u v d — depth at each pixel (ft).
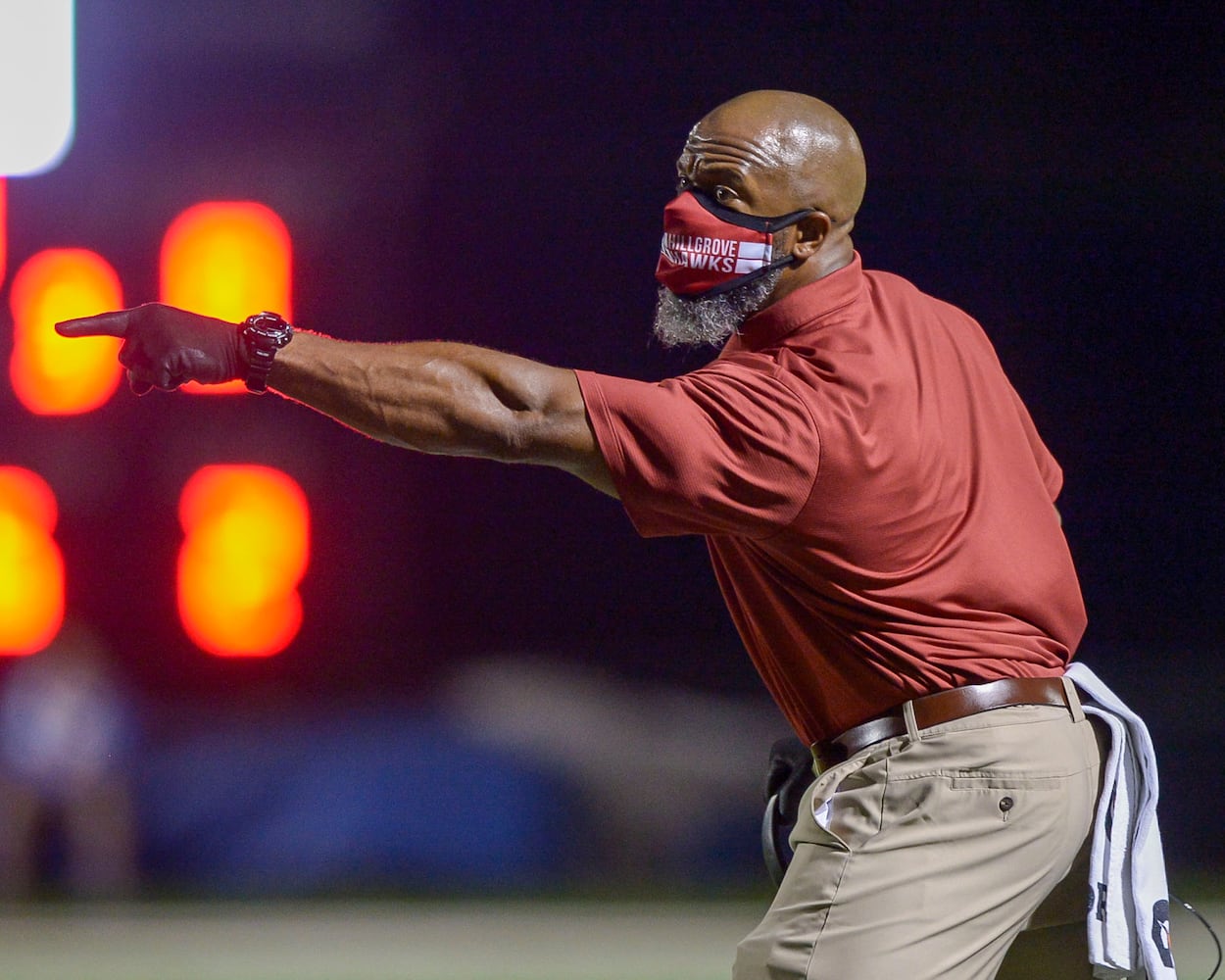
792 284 34.06
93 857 120.26
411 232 141.38
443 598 147.23
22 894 118.01
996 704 32.40
